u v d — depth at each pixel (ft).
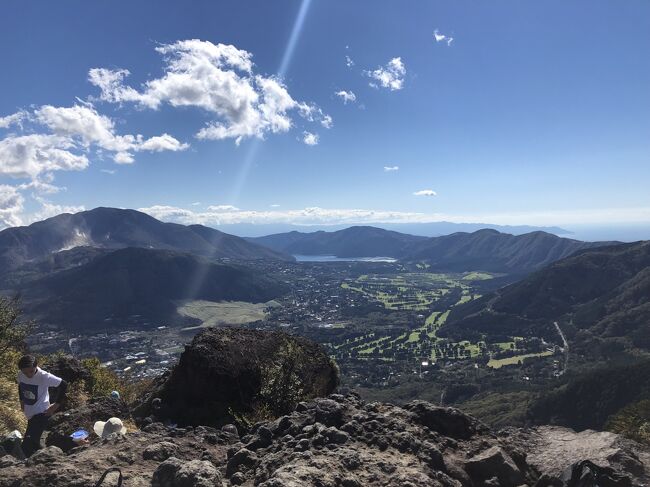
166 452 15.58
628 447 16.81
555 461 16.28
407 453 14.64
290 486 10.78
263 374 29.48
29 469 13.24
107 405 26.43
